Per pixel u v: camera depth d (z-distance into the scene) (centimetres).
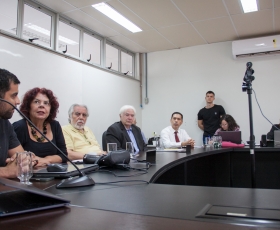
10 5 304
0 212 56
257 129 445
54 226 50
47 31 354
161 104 530
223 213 56
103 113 435
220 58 479
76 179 90
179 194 75
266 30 420
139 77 545
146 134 540
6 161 118
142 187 87
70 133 258
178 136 360
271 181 277
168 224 50
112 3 331
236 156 291
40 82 325
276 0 324
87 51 429
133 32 430
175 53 519
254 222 50
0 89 115
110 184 92
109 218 55
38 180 101
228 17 373
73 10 352
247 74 209
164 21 386
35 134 169
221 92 476
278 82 435
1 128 128
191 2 329
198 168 266
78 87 385
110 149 192
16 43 299
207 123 461
